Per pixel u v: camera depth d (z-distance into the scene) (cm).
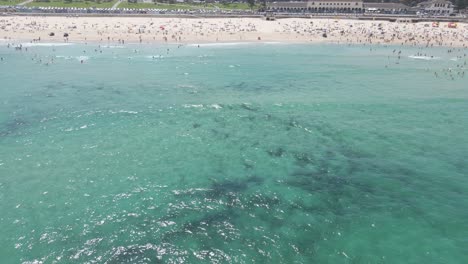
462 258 2091
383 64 7906
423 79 6419
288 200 2689
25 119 4206
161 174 3033
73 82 5912
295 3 16800
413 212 2536
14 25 11531
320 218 2480
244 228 2380
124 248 2191
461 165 3192
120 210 2552
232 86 5788
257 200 2688
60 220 2433
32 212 2509
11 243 2209
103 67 7162
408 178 2986
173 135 3812
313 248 2192
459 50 10294
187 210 2562
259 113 4484
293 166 3189
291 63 7869
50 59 7944
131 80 6097
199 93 5356
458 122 4203
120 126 4031
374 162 3259
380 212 2542
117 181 2919
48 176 2975
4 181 2883
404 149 3506
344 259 2097
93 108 4609
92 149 3466
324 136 3809
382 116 4397
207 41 10925
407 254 2128
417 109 4659
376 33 12212
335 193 2781
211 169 3123
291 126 4078
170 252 2164
